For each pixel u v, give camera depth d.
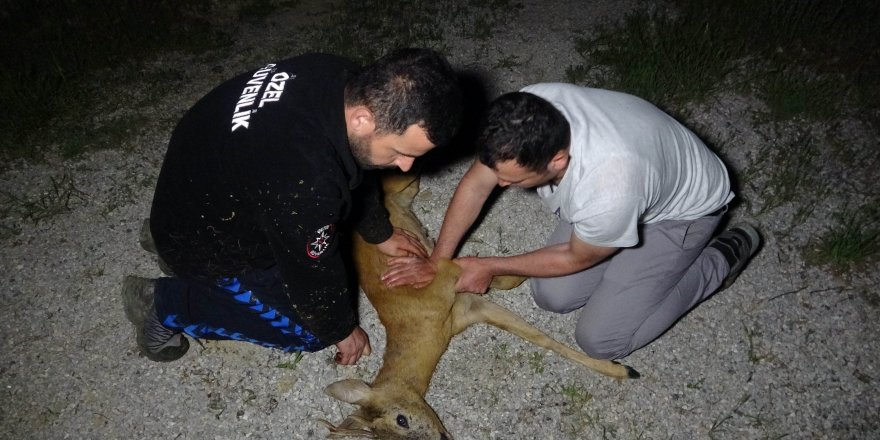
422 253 3.27
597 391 3.04
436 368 3.21
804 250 3.50
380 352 3.27
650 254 2.84
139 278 2.90
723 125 4.21
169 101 4.82
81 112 4.73
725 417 2.92
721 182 2.81
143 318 2.91
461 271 3.06
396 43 5.17
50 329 3.44
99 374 3.23
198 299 2.71
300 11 5.83
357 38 5.29
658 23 5.00
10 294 3.61
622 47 4.76
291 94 2.03
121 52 5.32
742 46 4.74
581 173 2.29
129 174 4.25
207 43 5.40
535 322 3.37
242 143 1.99
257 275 2.56
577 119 2.33
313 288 2.30
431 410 2.94
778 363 3.07
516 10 5.43
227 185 2.06
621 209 2.28
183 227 2.29
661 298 2.91
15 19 5.70
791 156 3.98
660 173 2.39
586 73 4.66
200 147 2.10
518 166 2.15
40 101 4.71
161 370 3.23
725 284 3.29
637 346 3.01
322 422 2.80
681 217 2.81
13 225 3.98
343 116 1.98
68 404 3.13
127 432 3.03
